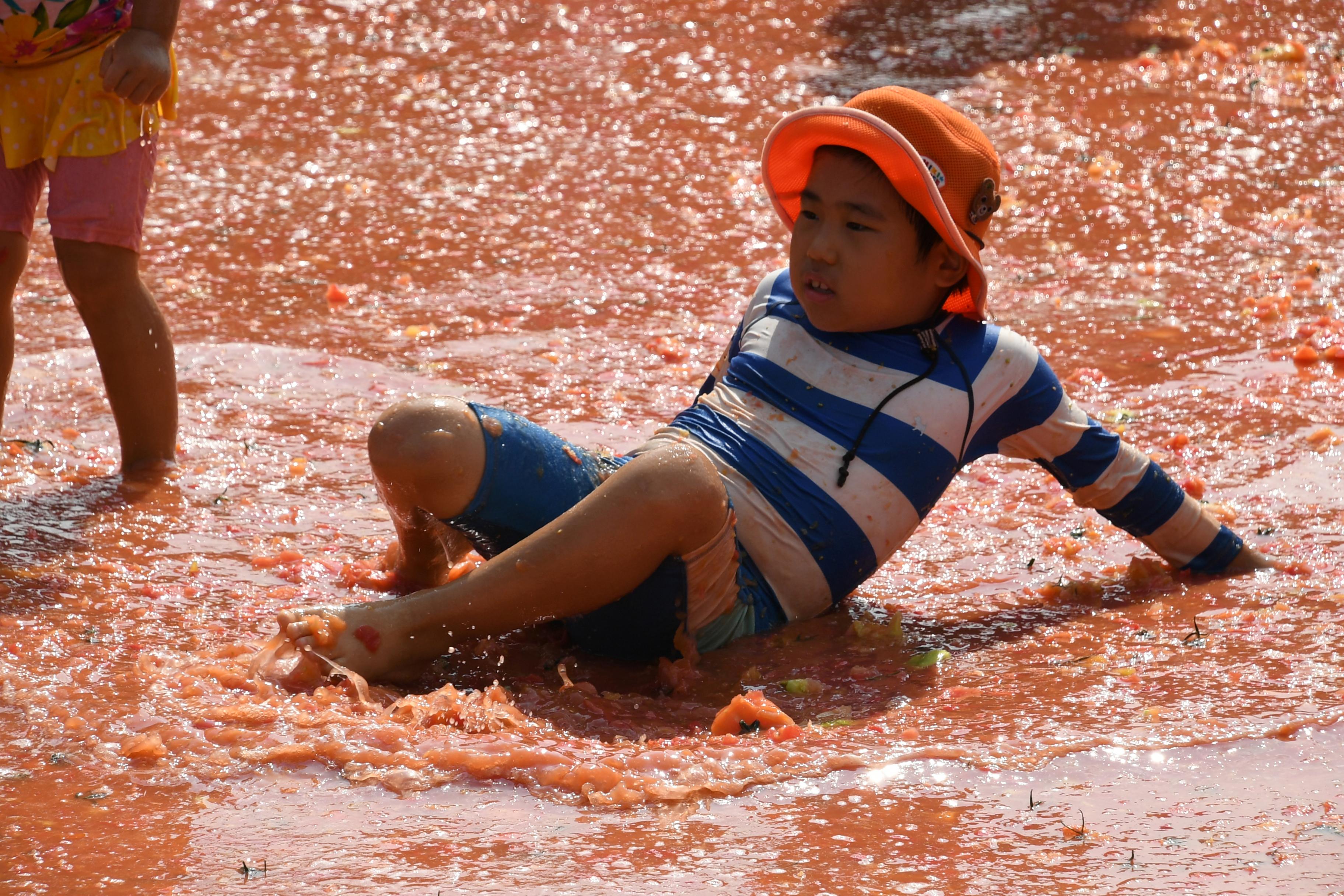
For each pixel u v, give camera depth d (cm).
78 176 1269
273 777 843
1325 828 786
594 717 953
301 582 1162
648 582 1012
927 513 1119
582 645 1082
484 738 882
